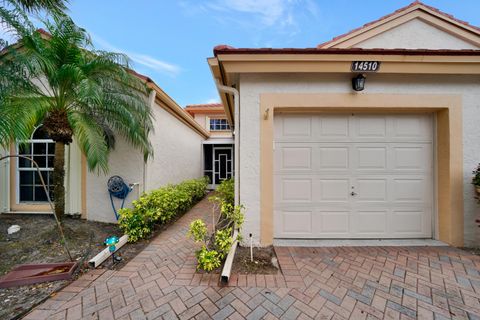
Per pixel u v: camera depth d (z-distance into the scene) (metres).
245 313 2.12
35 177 5.29
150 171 5.38
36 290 2.45
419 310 2.17
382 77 3.65
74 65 3.45
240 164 3.69
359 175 3.93
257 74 3.67
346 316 2.09
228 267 2.78
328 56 3.33
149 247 3.62
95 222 4.88
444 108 3.68
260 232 3.66
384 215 3.93
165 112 6.46
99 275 2.76
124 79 3.94
